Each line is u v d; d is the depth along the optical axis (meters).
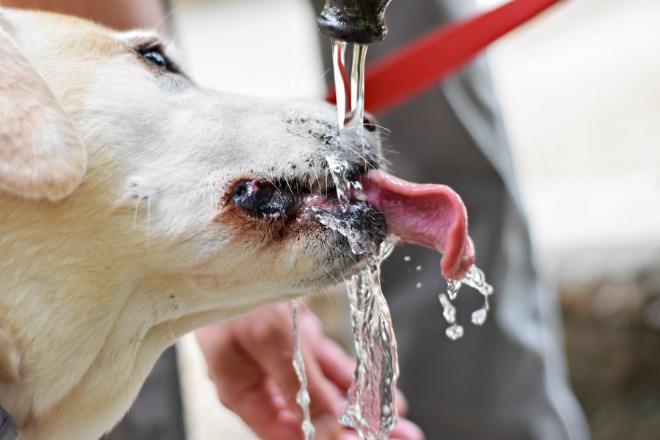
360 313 2.38
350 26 1.96
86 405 2.28
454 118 3.49
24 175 1.99
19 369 2.14
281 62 9.84
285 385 2.67
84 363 2.21
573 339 5.12
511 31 2.73
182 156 2.22
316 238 2.20
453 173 3.59
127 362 2.29
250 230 2.19
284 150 2.25
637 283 5.00
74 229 2.12
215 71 9.84
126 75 2.29
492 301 3.63
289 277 2.22
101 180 2.15
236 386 2.80
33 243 2.10
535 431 3.70
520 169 6.54
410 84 2.80
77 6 3.00
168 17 3.32
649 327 4.96
